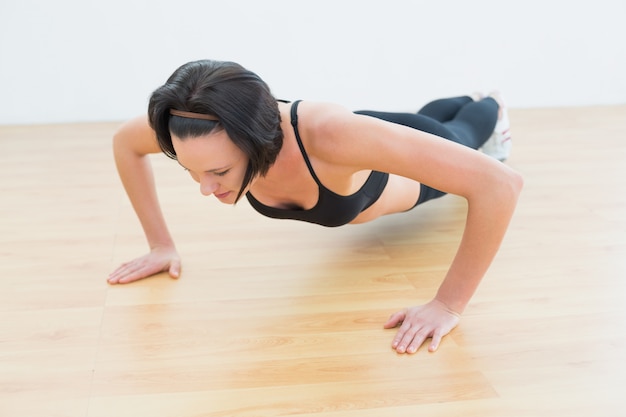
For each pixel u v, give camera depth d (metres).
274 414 1.47
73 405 1.51
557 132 3.86
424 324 1.77
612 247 2.28
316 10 4.37
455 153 1.60
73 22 4.19
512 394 1.53
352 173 1.68
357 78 4.53
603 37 4.59
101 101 4.36
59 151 3.63
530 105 4.68
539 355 1.68
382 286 2.05
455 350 1.71
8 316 1.89
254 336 1.78
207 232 2.48
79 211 2.70
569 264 2.16
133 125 1.98
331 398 1.52
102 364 1.66
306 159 1.66
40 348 1.73
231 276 2.12
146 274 2.11
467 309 1.90
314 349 1.72
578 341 1.73
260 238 2.42
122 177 2.09
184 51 4.34
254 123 1.40
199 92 1.37
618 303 1.92
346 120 1.57
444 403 1.50
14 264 2.22
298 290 2.03
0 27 4.12
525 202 2.72
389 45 4.48
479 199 1.63
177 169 3.27
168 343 1.75
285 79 4.48
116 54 4.28
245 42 4.38
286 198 1.81
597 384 1.56
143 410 1.49
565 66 4.62
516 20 4.51
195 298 1.99
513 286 2.02
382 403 1.50
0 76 4.22
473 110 2.84
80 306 1.94
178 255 2.21
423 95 4.61
